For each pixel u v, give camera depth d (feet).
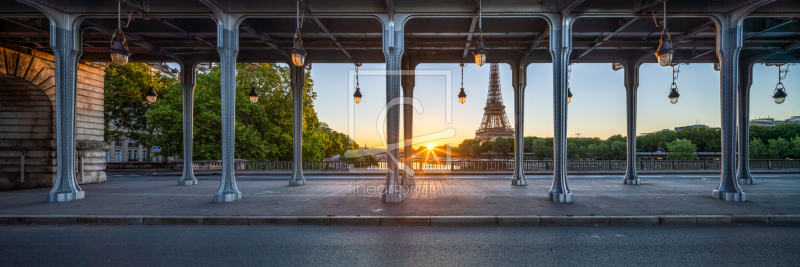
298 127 50.83
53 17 33.50
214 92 99.25
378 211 27.35
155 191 41.65
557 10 32.73
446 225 24.84
